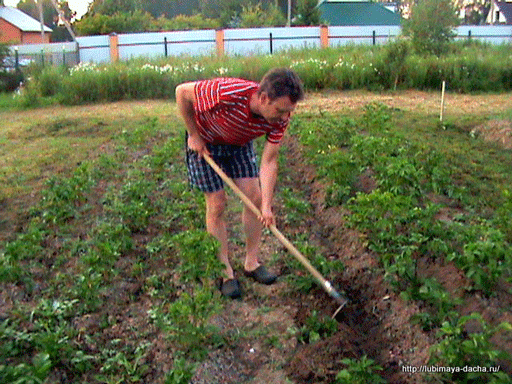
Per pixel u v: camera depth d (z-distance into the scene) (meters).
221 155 4.47
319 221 6.25
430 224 5.03
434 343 3.81
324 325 4.12
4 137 11.09
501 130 9.29
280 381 3.67
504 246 4.47
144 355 3.89
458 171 7.38
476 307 4.09
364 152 7.19
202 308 3.94
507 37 27.91
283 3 50.66
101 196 7.08
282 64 17.27
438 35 18.67
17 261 5.05
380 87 16.16
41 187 7.46
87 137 10.85
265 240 5.68
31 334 3.91
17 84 20.61
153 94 16.45
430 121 10.89
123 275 5.05
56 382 3.66
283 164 8.02
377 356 3.93
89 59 27.05
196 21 43.03
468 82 15.80
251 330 4.20
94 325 4.28
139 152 9.34
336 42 26.78
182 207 6.29
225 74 16.61
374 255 5.08
